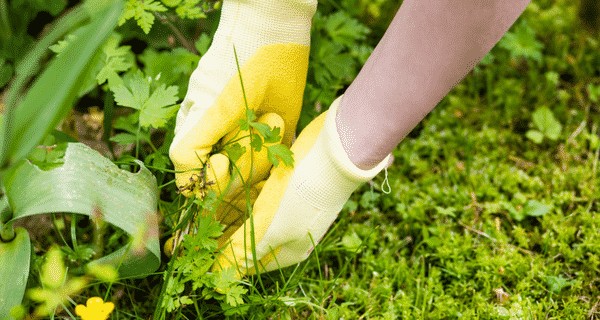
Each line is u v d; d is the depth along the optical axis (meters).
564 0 1.89
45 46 1.00
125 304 1.26
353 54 1.50
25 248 1.14
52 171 1.13
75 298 1.24
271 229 1.19
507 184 1.44
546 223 1.38
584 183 1.43
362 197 1.40
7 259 1.14
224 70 1.16
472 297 1.29
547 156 1.49
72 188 1.12
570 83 1.67
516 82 1.63
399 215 1.40
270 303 1.23
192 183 1.18
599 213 1.38
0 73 1.37
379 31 1.70
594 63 1.70
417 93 1.10
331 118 1.16
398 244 1.35
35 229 1.30
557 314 1.28
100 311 1.09
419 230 1.38
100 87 1.43
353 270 1.32
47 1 1.39
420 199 1.40
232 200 1.24
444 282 1.33
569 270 1.33
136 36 1.43
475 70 1.64
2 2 1.34
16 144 0.99
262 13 1.15
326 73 1.34
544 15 1.83
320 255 1.33
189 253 1.18
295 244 1.21
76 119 1.40
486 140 1.50
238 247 1.21
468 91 1.64
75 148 1.15
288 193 1.17
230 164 1.19
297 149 1.18
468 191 1.42
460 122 1.54
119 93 1.21
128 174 1.17
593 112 1.58
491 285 1.31
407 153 1.48
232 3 1.15
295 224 1.18
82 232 1.31
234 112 1.17
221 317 1.26
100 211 1.12
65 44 1.22
